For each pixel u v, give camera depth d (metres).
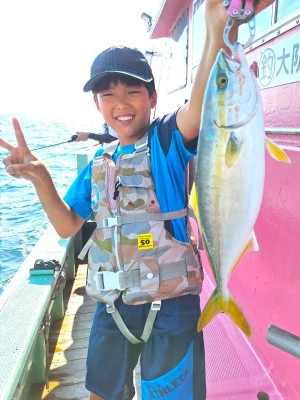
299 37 1.80
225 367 2.44
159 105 5.90
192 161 2.12
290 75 1.90
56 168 19.56
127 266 1.75
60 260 3.46
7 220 10.54
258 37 2.25
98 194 1.89
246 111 1.37
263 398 2.07
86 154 6.04
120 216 1.78
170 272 1.74
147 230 1.75
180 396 1.77
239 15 1.28
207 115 1.43
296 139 1.88
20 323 2.45
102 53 1.85
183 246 1.78
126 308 1.82
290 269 1.94
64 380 2.96
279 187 2.04
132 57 1.82
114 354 1.93
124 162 1.83
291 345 1.37
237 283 2.68
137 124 1.89
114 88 1.82
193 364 1.80
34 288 2.95
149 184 1.77
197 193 1.53
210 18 1.46
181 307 1.79
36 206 12.05
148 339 1.81
